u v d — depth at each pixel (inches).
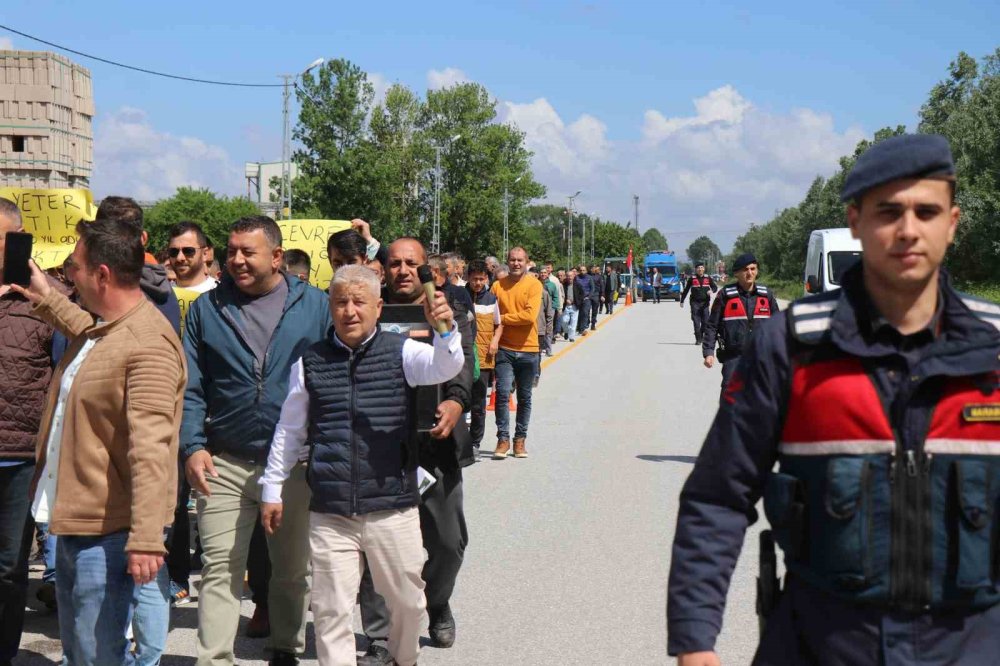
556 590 246.2
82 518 144.0
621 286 2593.5
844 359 88.7
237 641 215.3
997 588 86.0
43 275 161.0
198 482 177.6
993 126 2070.6
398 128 3737.7
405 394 166.6
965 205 1982.0
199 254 249.8
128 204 211.8
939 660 85.6
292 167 3006.9
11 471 186.1
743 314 366.3
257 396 183.0
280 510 170.7
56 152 2689.5
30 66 2642.7
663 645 209.8
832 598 88.2
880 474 86.9
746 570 262.5
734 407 92.7
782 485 89.8
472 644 209.9
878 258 87.4
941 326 89.3
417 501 169.8
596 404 607.2
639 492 358.0
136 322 146.3
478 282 398.6
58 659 203.6
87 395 143.9
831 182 3253.0
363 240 253.4
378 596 198.2
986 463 86.3
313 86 2974.9
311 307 191.6
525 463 414.6
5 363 186.1
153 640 164.2
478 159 3786.9
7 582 186.9
